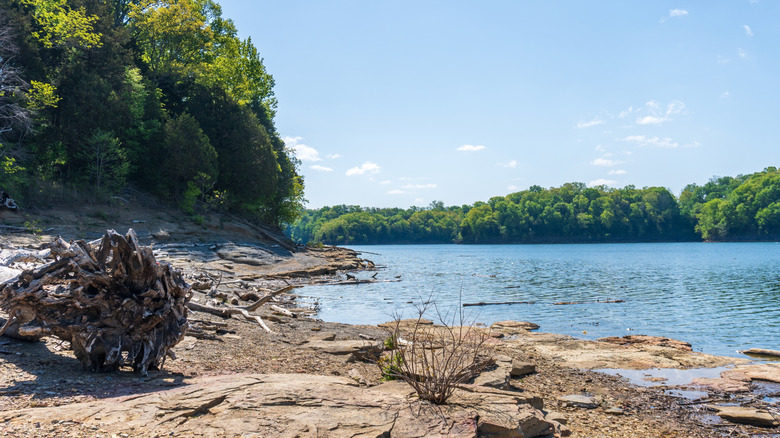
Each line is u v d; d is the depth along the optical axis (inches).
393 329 594.9
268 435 181.0
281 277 1266.0
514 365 406.3
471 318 772.6
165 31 1847.9
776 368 437.1
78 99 1323.8
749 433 288.7
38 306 260.2
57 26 1334.9
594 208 7470.5
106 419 189.2
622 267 2107.5
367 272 1686.8
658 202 7490.2
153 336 285.7
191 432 179.2
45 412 195.3
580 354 494.6
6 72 1102.4
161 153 1609.3
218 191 1834.4
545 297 1058.1
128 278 275.9
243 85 2174.0
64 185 1330.0
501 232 7357.3
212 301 645.9
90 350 265.3
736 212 6304.1
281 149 2400.3
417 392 252.4
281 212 2303.2
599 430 282.8
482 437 209.6
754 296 1073.5
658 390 374.3
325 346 425.4
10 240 920.3
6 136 1236.5
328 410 212.1
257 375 275.1
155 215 1464.1
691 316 804.0
